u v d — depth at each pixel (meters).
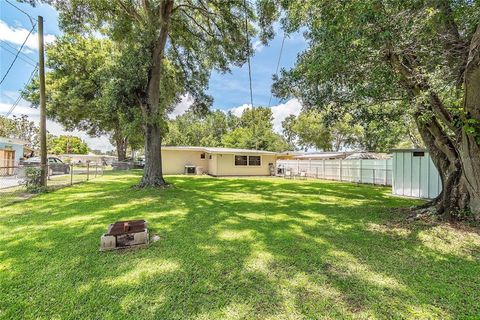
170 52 12.13
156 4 10.10
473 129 4.30
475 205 4.61
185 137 38.88
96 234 4.16
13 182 11.60
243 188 10.74
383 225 4.79
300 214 5.79
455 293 2.43
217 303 2.26
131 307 2.19
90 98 18.02
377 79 4.32
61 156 34.91
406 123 7.04
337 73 4.52
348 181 14.73
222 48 11.80
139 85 9.20
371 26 3.35
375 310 2.16
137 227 3.81
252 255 3.35
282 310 2.16
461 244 3.73
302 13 5.16
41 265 3.00
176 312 2.13
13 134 36.53
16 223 4.82
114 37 9.37
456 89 4.46
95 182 11.88
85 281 2.63
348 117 7.33
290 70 5.66
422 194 8.40
